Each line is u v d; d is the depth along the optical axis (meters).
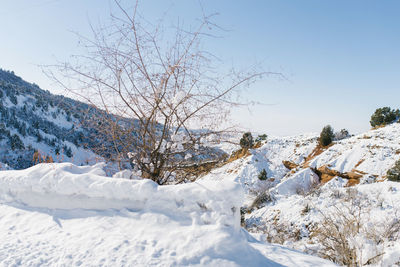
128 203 3.25
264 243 3.71
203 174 4.54
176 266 2.36
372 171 23.25
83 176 3.45
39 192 3.52
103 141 4.04
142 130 4.19
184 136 4.12
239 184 3.02
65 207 3.40
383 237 4.79
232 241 2.64
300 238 11.87
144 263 2.35
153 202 3.13
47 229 2.97
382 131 29.95
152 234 2.79
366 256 4.07
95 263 2.32
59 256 2.42
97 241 2.66
